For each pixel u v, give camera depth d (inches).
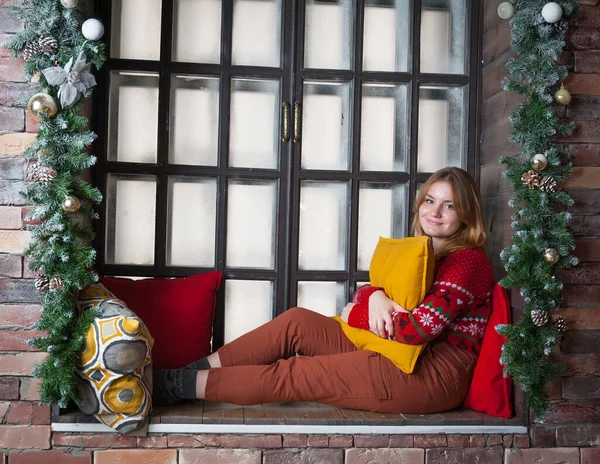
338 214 102.3
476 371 87.0
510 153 92.2
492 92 99.0
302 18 100.4
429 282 83.5
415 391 84.0
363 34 101.8
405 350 83.0
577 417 88.0
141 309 91.4
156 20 99.1
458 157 103.2
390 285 84.9
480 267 85.0
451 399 85.7
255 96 101.0
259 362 88.6
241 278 99.9
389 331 83.1
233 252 100.9
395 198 102.7
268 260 101.5
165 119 98.8
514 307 90.4
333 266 102.3
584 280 88.0
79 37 79.5
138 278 98.9
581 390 88.2
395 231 102.7
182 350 91.1
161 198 98.7
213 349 99.1
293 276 100.6
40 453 80.7
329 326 90.0
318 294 102.2
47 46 77.4
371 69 102.3
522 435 86.7
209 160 100.6
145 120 99.2
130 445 81.2
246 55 100.7
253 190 101.2
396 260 85.4
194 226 100.4
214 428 81.7
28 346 81.0
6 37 80.1
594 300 88.2
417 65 102.0
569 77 87.7
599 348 88.4
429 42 103.0
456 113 103.0
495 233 97.1
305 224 101.9
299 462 82.9
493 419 85.9
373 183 102.6
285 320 89.2
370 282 93.3
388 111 102.6
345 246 102.3
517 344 83.1
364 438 83.7
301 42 100.6
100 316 77.9
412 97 102.1
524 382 82.7
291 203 100.5
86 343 77.0
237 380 83.7
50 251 76.7
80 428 80.7
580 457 87.9
